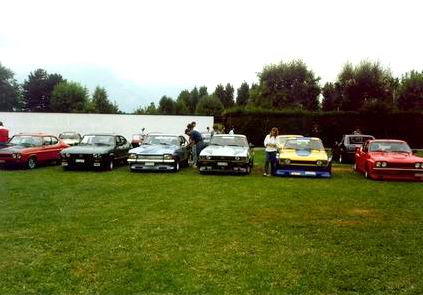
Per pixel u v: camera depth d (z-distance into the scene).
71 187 11.83
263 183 12.98
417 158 14.25
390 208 9.30
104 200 9.91
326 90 45.47
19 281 5.05
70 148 16.38
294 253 6.15
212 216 8.34
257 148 33.56
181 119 37.94
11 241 6.58
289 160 14.64
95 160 15.74
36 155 16.66
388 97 41.38
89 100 66.69
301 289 4.89
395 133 32.72
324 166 14.54
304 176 15.00
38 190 11.26
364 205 9.61
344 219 8.24
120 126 37.44
